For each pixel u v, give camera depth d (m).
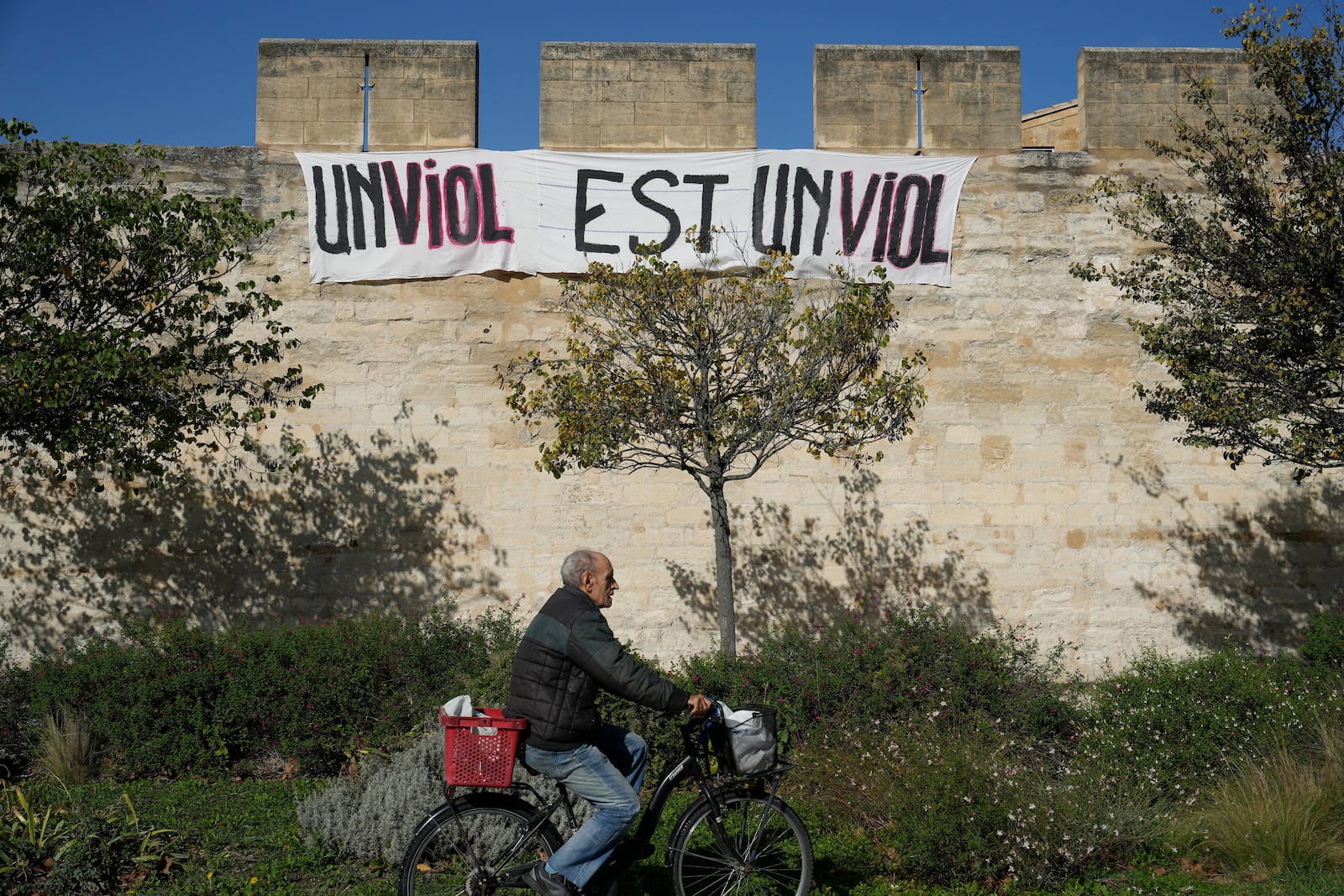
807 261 9.95
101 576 9.53
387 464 9.73
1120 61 10.19
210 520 9.61
